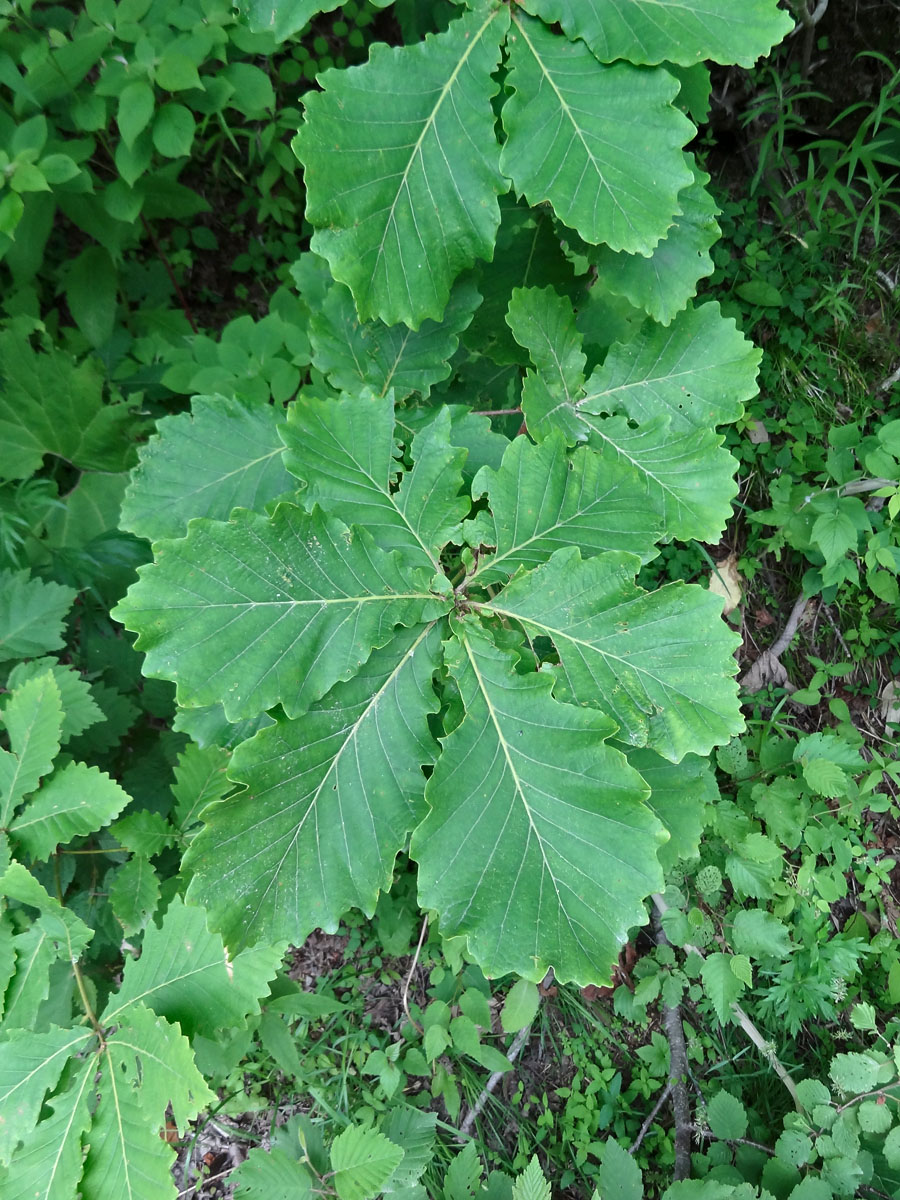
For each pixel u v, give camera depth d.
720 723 0.51
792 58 1.35
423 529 0.55
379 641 0.50
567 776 0.50
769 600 1.48
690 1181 0.98
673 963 1.22
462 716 0.54
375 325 0.70
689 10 0.52
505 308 0.75
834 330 1.48
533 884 0.50
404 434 0.69
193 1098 0.57
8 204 0.85
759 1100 1.28
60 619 0.80
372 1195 0.84
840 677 1.50
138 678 0.94
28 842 0.66
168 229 1.32
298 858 0.50
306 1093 1.17
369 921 1.26
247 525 0.48
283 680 0.48
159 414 1.17
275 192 1.36
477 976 1.21
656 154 0.53
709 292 1.44
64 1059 0.62
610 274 0.60
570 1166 1.21
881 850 1.43
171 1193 0.57
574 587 0.52
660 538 0.54
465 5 0.54
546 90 0.54
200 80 0.93
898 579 1.41
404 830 0.51
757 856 1.17
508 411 0.72
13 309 1.09
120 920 0.72
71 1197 0.58
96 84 0.92
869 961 1.37
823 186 1.36
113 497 1.06
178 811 0.74
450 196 0.54
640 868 0.49
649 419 0.65
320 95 0.52
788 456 1.42
